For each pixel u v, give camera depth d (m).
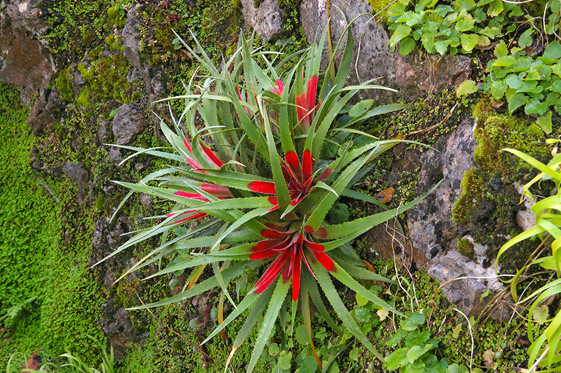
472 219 1.91
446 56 2.09
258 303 2.22
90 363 3.48
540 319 1.76
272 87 2.30
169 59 3.12
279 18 2.74
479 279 1.89
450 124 2.09
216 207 1.97
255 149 2.17
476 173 1.91
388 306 1.91
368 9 2.32
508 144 1.86
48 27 3.58
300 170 2.13
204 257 1.99
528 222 1.80
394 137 2.28
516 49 1.95
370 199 2.20
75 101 3.60
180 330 3.01
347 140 2.38
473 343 1.88
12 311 3.68
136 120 3.17
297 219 2.20
